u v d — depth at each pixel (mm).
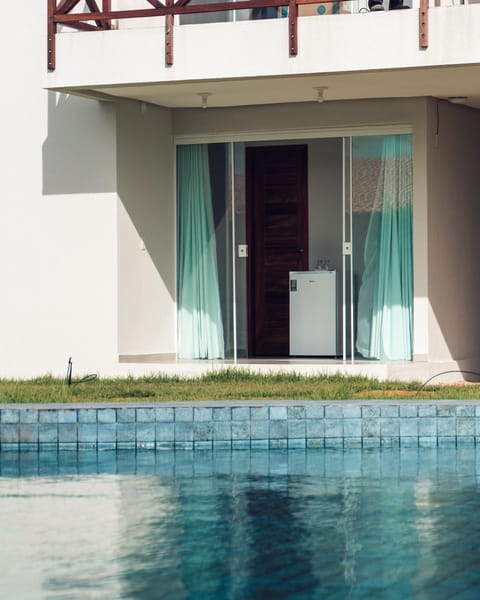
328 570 6461
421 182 15469
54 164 15672
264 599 5918
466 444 11094
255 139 16141
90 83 14234
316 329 16219
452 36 13016
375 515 7875
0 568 6582
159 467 9992
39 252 15758
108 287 15375
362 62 13312
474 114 16797
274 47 13594
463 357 16500
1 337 15969
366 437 11055
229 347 16438
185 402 11406
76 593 6070
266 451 10875
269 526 7562
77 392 13242
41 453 10898
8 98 15938
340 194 16094
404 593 5996
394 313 15695
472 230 16797
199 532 7410
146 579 6324
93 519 7844
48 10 14367
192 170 16484
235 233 16359
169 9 13938
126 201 15523
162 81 14000
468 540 7129
